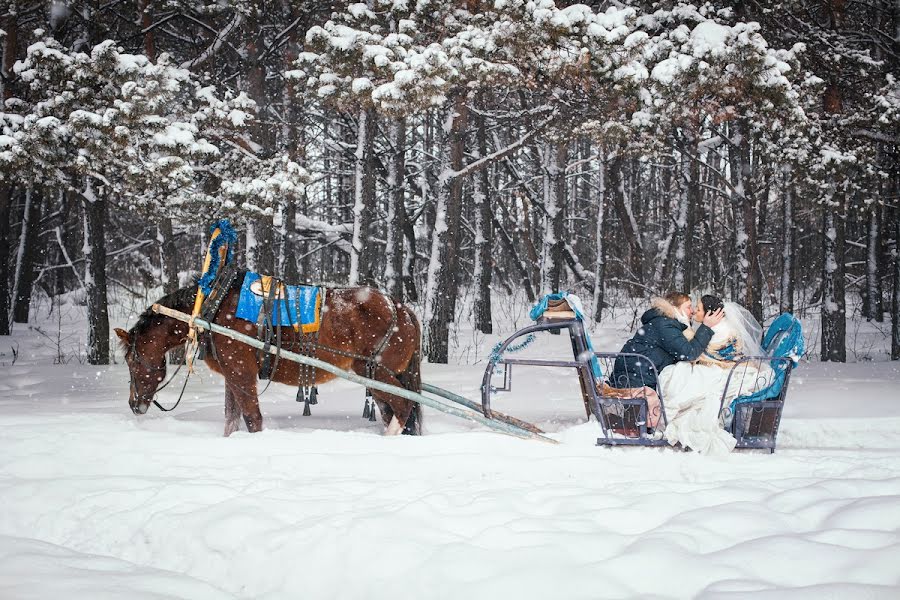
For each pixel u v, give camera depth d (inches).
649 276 1307.8
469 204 1129.4
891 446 292.2
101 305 622.5
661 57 449.7
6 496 214.4
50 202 1074.7
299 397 346.9
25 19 682.2
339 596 149.3
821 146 563.8
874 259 1013.8
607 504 186.2
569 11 440.8
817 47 602.9
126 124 432.5
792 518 171.3
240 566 165.8
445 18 488.1
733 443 260.4
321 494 203.8
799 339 263.7
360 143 636.1
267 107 715.4
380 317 313.3
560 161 837.2
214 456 257.8
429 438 277.3
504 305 1100.5
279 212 523.8
